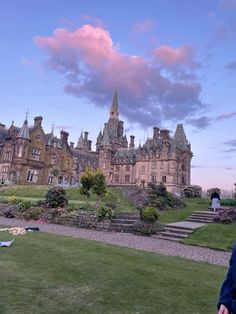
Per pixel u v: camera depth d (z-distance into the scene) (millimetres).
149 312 5789
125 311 5770
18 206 24797
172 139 82312
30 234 14570
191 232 17312
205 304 6434
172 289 7305
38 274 7777
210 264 10625
